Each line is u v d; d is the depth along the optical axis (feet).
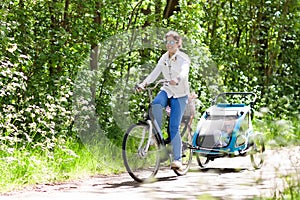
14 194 30.58
